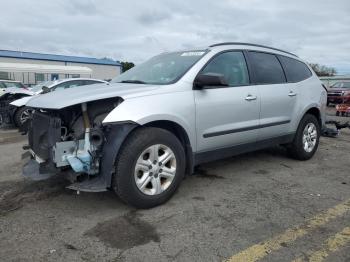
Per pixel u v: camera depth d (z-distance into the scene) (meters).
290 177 4.92
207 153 4.32
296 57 5.92
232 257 2.84
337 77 32.31
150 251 2.93
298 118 5.53
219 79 3.90
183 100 3.92
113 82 4.66
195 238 3.14
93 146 3.50
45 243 3.05
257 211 3.73
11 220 3.50
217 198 4.08
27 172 3.94
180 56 4.66
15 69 24.36
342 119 12.93
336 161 5.89
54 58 49.03
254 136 4.85
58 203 3.91
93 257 2.84
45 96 3.99
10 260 2.79
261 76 5.00
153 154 3.68
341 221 3.50
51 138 3.58
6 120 9.95
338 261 2.79
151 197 3.70
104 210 3.72
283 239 3.13
